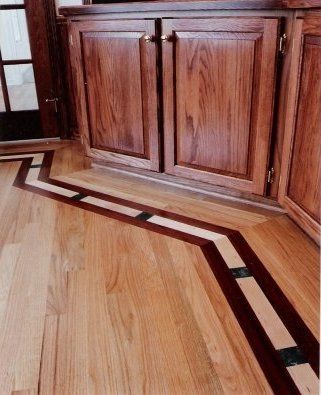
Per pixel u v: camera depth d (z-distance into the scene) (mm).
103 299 1187
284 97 1426
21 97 3061
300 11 1279
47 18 2551
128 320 1103
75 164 2314
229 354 985
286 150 1454
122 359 980
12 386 918
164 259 1374
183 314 1119
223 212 1684
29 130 2791
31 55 2625
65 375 942
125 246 1459
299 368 942
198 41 1529
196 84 1599
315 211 1318
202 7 1462
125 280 1270
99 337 1049
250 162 1585
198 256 1386
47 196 1891
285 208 1533
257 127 1507
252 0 1342
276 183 1562
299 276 1268
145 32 1650
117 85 1843
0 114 2705
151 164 1881
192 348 1005
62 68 2660
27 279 1288
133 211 1723
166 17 1579
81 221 1647
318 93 1236
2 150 2627
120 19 1709
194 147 1714
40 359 987
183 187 1913
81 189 1963
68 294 1213
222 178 1685
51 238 1526
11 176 2150
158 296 1193
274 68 1392
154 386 908
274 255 1378
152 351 1000
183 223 1610
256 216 1640
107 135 1999
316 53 1224
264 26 1360
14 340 1046
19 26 2605
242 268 1313
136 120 1848
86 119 2047
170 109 1717
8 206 1797
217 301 1166
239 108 1524
